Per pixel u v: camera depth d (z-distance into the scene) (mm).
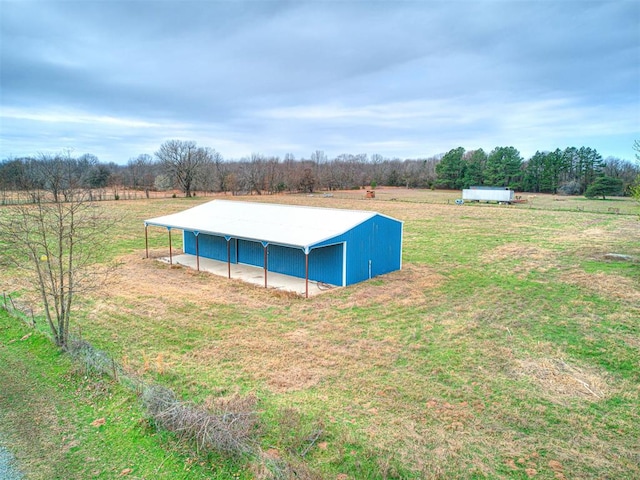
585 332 12750
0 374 9812
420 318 13898
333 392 9117
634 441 7531
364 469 6613
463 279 19078
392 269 20719
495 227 36250
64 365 10203
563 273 20062
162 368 9891
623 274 19562
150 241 28922
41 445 7234
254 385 9383
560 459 7012
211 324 13133
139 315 13867
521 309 14883
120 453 7020
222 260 23156
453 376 9922
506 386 9477
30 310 14156
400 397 8930
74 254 22922
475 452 7152
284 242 16641
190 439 7293
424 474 6543
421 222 39656
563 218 42219
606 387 9477
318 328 12875
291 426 7676
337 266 18078
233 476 6453
